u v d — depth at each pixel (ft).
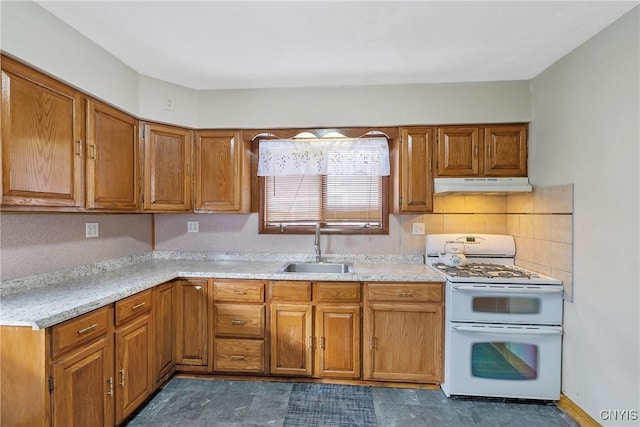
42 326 4.46
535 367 6.98
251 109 8.60
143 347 6.70
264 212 9.70
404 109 8.32
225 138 8.77
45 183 5.46
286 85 8.43
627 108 5.31
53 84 5.59
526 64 7.24
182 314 7.95
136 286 6.39
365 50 6.64
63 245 6.89
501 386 7.06
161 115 8.09
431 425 6.38
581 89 6.34
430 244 8.99
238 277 7.78
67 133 5.89
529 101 8.04
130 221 8.95
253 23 5.70
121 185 7.29
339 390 7.55
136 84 7.66
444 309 7.48
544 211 7.47
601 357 5.85
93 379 5.39
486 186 8.02
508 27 5.81
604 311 5.79
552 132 7.22
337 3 5.14
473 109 8.17
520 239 8.47
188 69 7.54
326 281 7.67
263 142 9.38
